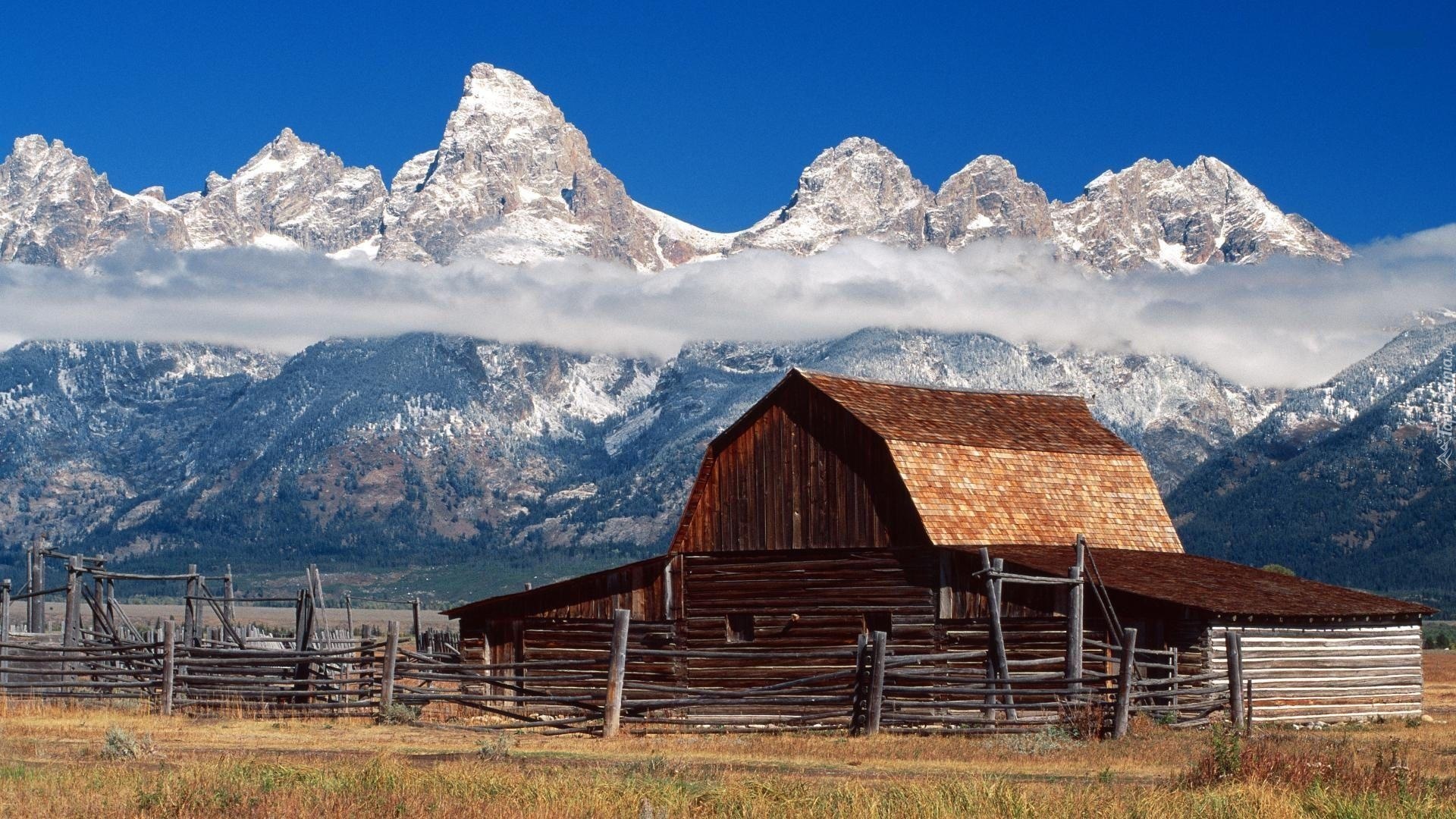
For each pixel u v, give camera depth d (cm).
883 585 5188
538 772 2898
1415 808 2459
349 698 4531
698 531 5528
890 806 2427
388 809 2352
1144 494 6019
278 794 2442
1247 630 4925
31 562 6225
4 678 4741
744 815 2347
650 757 3259
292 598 5691
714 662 5381
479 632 5772
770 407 5503
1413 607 5400
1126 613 4947
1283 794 2520
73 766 2898
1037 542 5412
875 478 5262
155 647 4528
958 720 3891
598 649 5534
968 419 5900
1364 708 5234
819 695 3934
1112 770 3216
